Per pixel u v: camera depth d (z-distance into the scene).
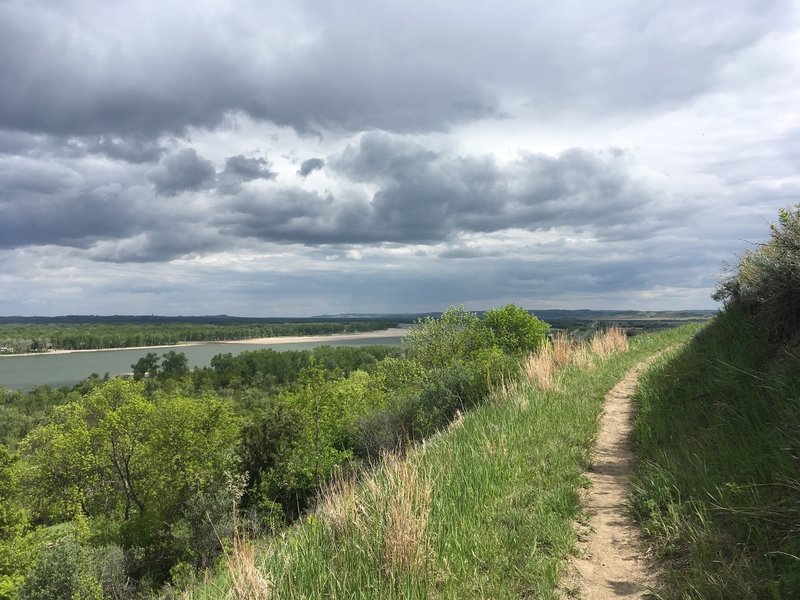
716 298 10.52
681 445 5.64
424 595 3.42
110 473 36.91
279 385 101.44
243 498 22.84
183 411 34.38
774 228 6.48
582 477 5.72
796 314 6.29
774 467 4.04
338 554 3.79
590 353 15.60
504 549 4.13
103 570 20.45
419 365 29.14
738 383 6.30
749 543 3.55
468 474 5.47
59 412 38.62
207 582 5.15
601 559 4.02
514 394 9.69
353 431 21.06
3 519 25.33
